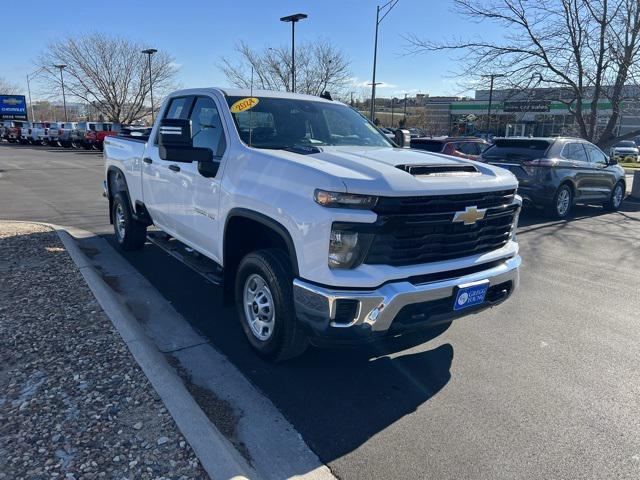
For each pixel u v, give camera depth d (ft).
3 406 10.12
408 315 11.08
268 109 15.24
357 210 10.30
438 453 9.82
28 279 17.67
